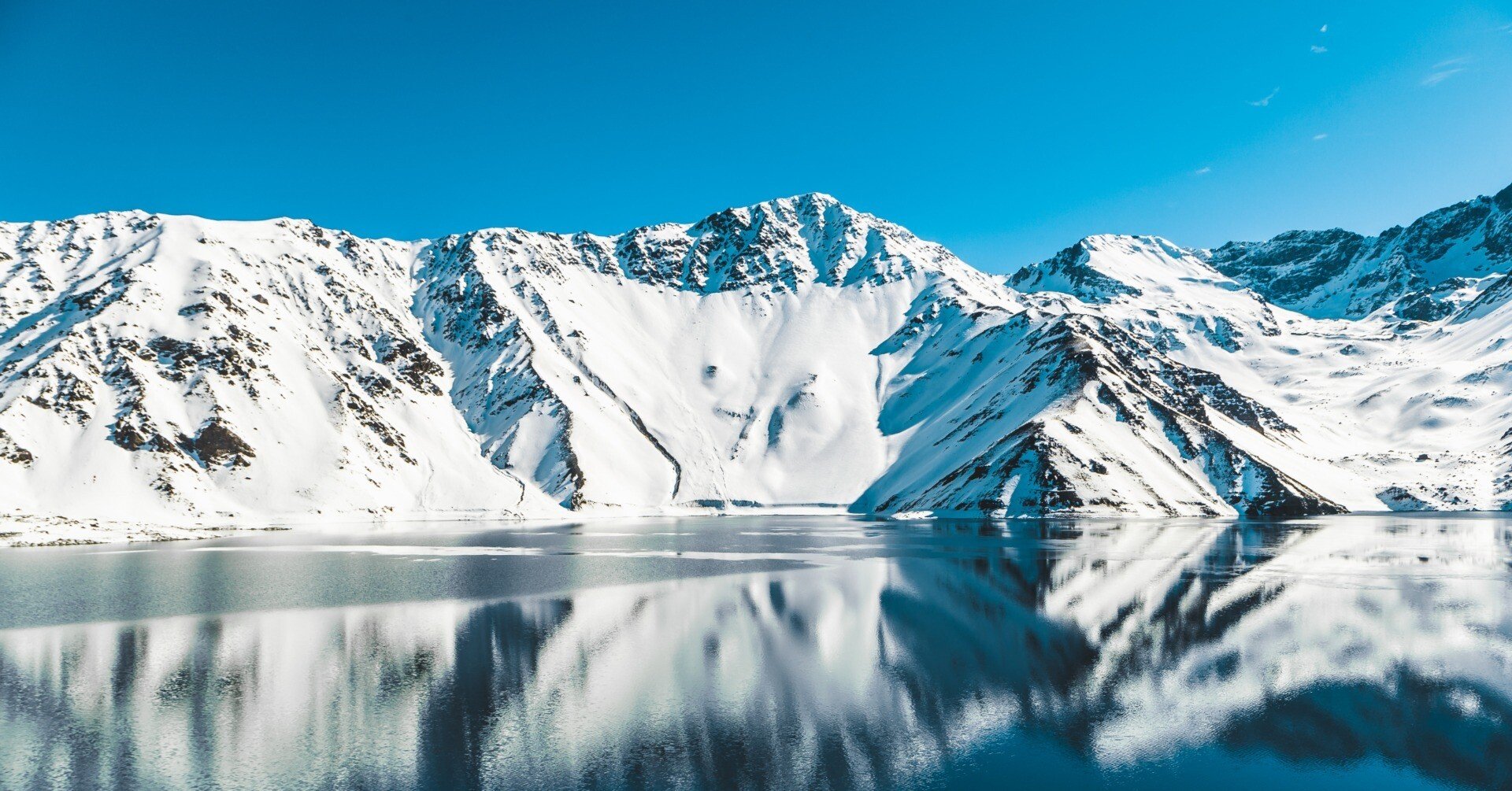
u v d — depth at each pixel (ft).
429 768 120.37
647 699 148.25
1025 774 118.62
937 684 156.46
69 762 122.72
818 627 200.64
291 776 117.91
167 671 164.96
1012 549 351.67
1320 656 173.99
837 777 117.29
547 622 207.72
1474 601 228.22
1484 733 133.08
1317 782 116.26
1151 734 132.98
